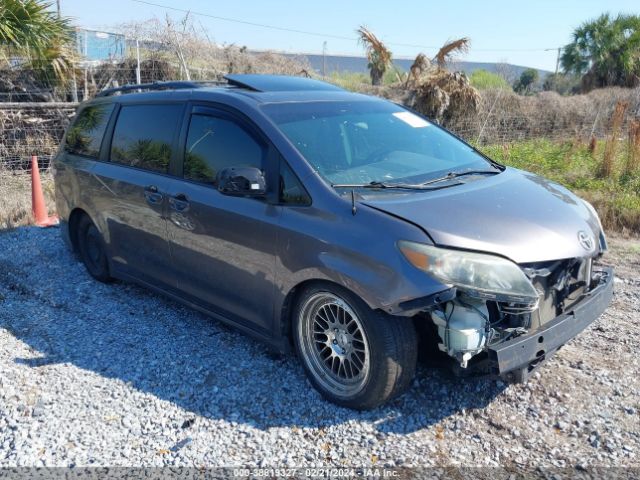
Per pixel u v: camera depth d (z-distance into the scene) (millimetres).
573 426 3221
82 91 12422
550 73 34469
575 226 3379
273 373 3814
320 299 3395
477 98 16422
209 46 14203
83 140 5477
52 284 5543
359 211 3213
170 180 4297
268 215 3547
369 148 3939
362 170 3674
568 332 3209
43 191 9141
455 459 2988
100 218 5098
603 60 25250
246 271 3734
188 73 13234
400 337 3113
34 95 11680
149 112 4688
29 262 6184
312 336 3525
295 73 16719
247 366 3912
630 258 6105
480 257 2959
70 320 4730
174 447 3121
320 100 4199
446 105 15961
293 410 3420
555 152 11945
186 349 4176
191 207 4035
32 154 10977
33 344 4305
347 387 3385
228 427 3283
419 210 3197
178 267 4320
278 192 3557
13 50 10883
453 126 16438
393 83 18922
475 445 3090
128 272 4984
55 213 8172
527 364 3113
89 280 5633
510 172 4172
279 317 3596
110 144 5062
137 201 4562
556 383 3613
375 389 3197
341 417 3338
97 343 4309
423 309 2930
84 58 13234
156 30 13344
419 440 3131
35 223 7699
